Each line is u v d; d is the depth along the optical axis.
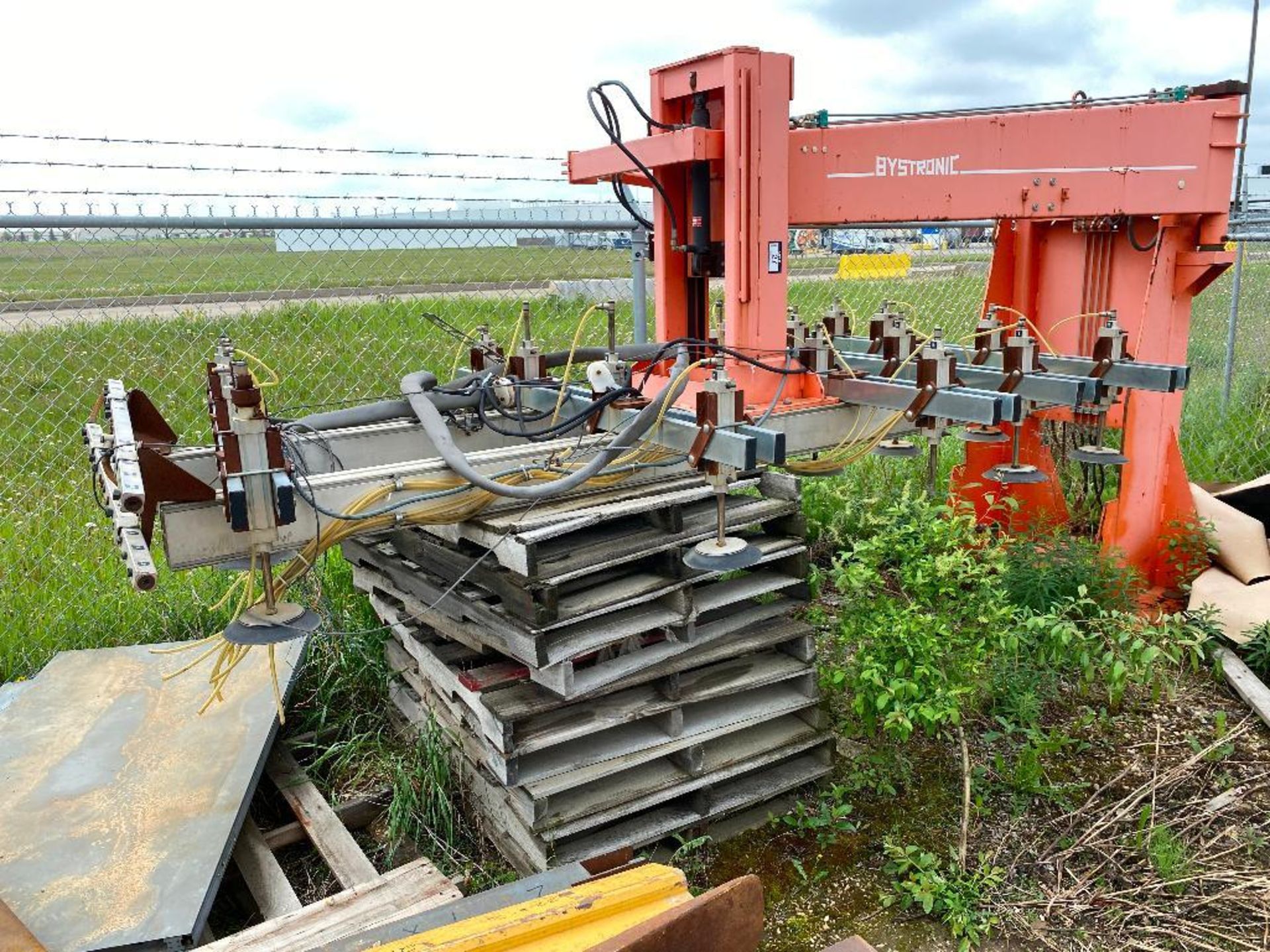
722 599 3.01
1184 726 3.71
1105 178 3.79
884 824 3.18
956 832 3.13
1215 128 3.82
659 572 2.93
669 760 3.05
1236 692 3.90
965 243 7.53
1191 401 7.33
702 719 3.05
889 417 3.29
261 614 2.28
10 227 3.68
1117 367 3.66
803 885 2.91
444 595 2.64
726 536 2.97
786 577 3.22
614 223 4.93
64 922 2.31
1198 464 6.23
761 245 3.23
